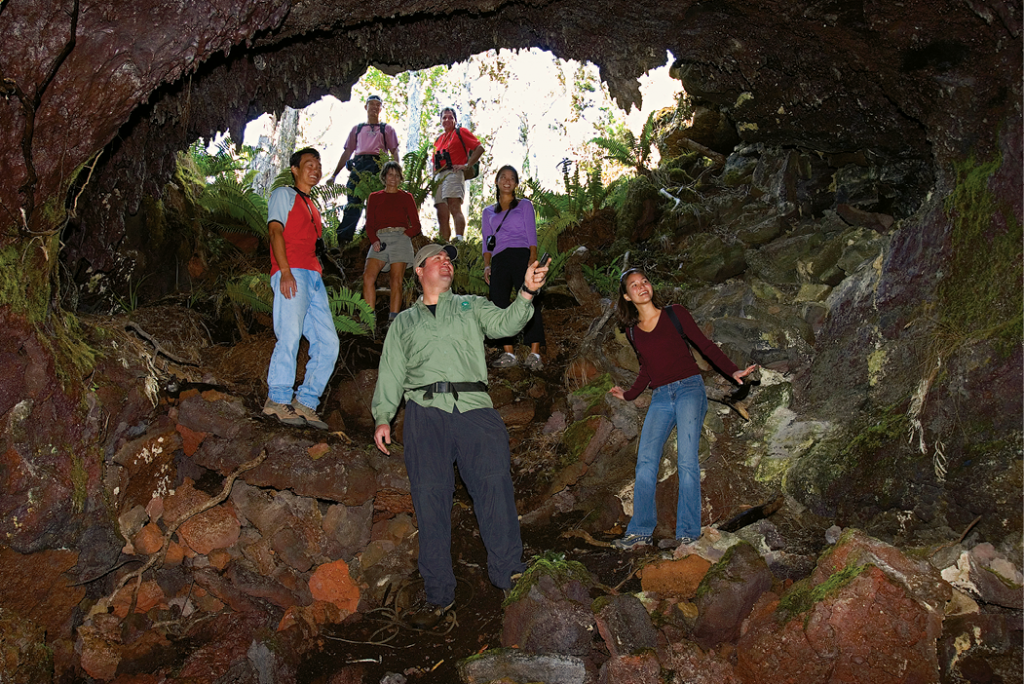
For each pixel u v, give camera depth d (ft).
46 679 11.53
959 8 14.69
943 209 16.97
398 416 17.04
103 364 14.33
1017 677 10.98
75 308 16.96
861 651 10.80
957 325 15.34
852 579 11.01
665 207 27.02
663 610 12.34
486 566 14.48
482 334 13.14
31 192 12.12
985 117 15.89
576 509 16.10
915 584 11.44
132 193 19.47
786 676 10.88
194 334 19.24
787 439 16.56
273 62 18.98
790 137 21.81
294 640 12.92
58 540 12.46
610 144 30.96
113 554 13.32
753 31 17.60
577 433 16.61
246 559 14.24
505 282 19.40
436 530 12.36
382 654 12.68
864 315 18.12
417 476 12.33
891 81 17.30
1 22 10.86
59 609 12.47
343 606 13.87
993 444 13.26
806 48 17.67
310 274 15.64
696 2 16.78
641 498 14.17
